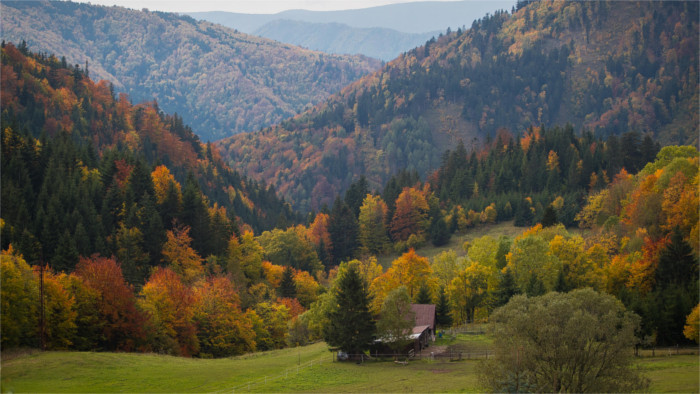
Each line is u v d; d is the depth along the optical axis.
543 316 49.06
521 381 47.88
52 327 80.12
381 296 110.56
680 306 80.50
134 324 87.69
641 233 117.19
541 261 105.75
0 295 73.56
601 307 52.97
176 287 101.69
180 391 64.69
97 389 63.00
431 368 74.19
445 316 104.56
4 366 67.81
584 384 47.53
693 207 111.62
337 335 82.19
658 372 60.81
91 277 89.62
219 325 104.31
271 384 68.19
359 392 62.41
